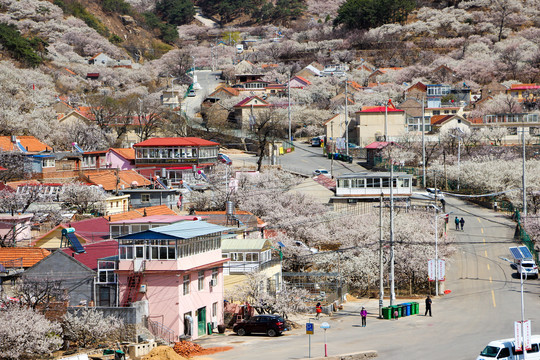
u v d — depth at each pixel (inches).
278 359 3309.5
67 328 3538.4
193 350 3437.5
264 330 3914.9
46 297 3725.4
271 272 4687.5
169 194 6161.4
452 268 5615.2
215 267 4057.6
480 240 6151.6
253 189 7003.0
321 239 5831.7
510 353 3132.4
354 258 5132.9
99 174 6889.8
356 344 3678.6
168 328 3708.2
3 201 5354.3
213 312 4092.0
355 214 6382.9
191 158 7706.7
